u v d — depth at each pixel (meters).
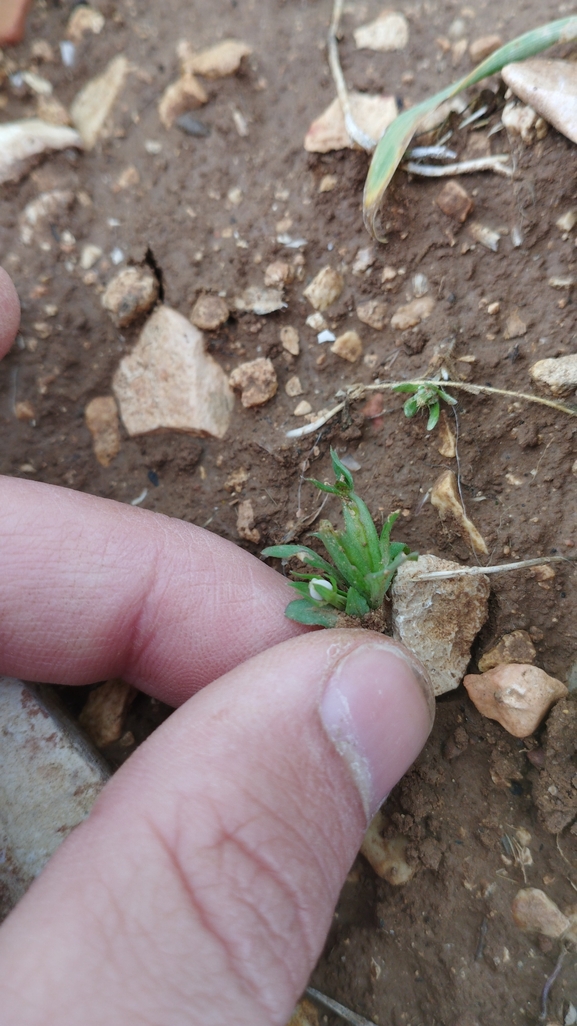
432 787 0.06
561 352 0.06
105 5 0.08
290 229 0.07
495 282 0.07
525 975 0.06
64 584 0.07
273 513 0.07
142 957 0.05
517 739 0.06
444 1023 0.06
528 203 0.06
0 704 0.07
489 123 0.06
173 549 0.07
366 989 0.06
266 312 0.07
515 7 0.07
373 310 0.07
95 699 0.07
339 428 0.07
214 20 0.07
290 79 0.07
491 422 0.07
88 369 0.07
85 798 0.07
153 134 0.07
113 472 0.07
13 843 0.06
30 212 0.07
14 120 0.08
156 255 0.07
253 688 0.05
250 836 0.05
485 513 0.07
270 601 0.07
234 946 0.05
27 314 0.07
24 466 0.07
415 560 0.06
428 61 0.07
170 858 0.05
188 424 0.07
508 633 0.06
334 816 0.05
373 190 0.06
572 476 0.06
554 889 0.06
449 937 0.06
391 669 0.05
